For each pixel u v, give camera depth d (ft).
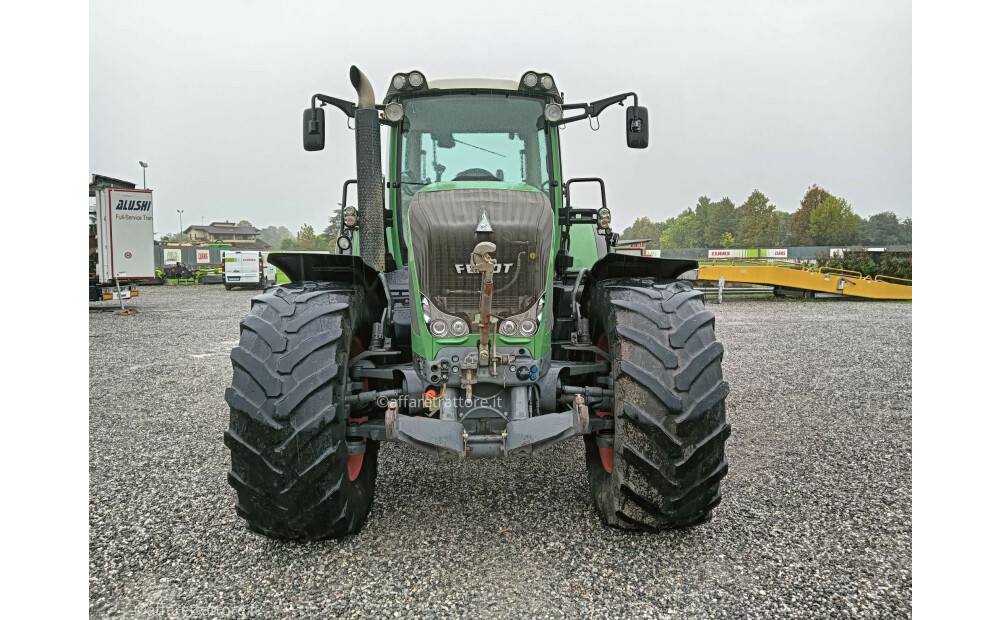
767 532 8.71
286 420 7.31
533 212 8.29
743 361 23.21
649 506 7.82
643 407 7.65
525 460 11.89
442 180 11.47
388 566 7.84
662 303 8.27
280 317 7.86
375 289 10.14
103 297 51.65
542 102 11.66
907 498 9.90
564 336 11.10
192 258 156.25
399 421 7.58
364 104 8.95
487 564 7.86
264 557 8.14
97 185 48.29
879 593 7.16
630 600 7.04
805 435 13.53
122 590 7.38
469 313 8.20
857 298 54.70
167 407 16.88
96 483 10.97
